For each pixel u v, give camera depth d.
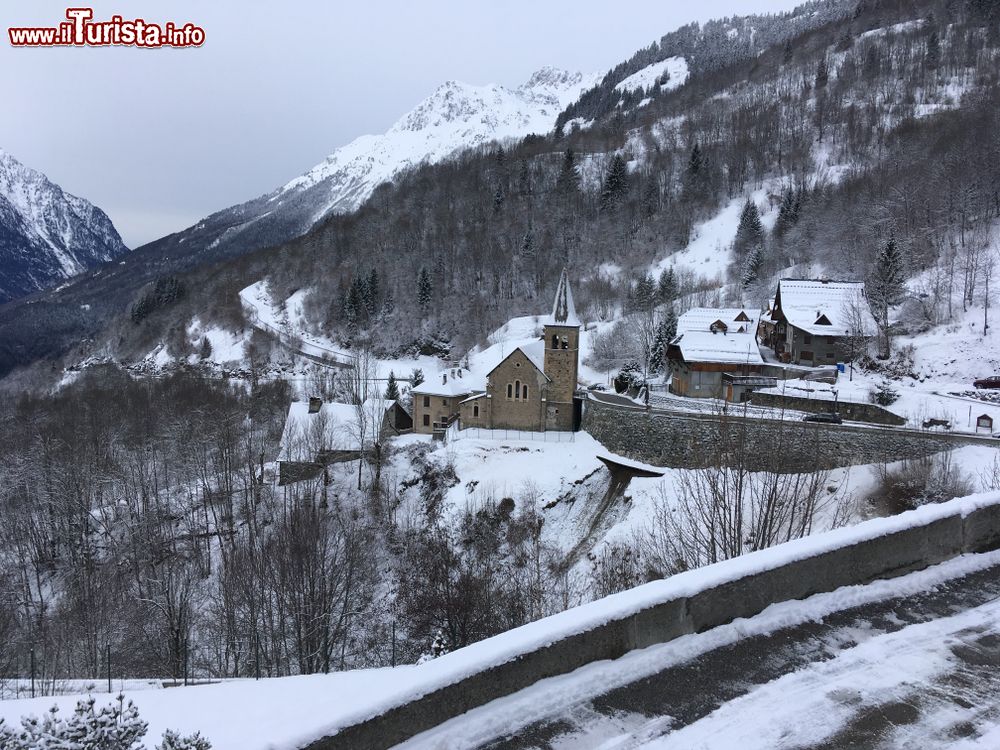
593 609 9.45
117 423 71.69
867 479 38.31
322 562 35.44
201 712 11.16
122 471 58.84
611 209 148.00
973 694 8.33
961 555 12.47
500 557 45.47
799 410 50.00
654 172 158.00
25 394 96.75
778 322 71.81
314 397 78.62
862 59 185.62
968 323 64.94
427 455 58.97
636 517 40.94
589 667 9.09
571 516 47.97
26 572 50.59
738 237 117.44
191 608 40.56
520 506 48.59
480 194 173.75
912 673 8.82
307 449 60.09
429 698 7.92
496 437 58.91
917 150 119.50
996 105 117.31
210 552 49.69
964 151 100.44
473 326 117.50
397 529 51.34
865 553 11.40
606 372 81.94
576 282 121.81
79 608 40.09
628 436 51.56
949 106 142.38
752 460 40.94
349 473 60.09
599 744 7.57
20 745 7.24
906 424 44.72
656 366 74.88
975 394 52.56
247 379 103.38
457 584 37.03
